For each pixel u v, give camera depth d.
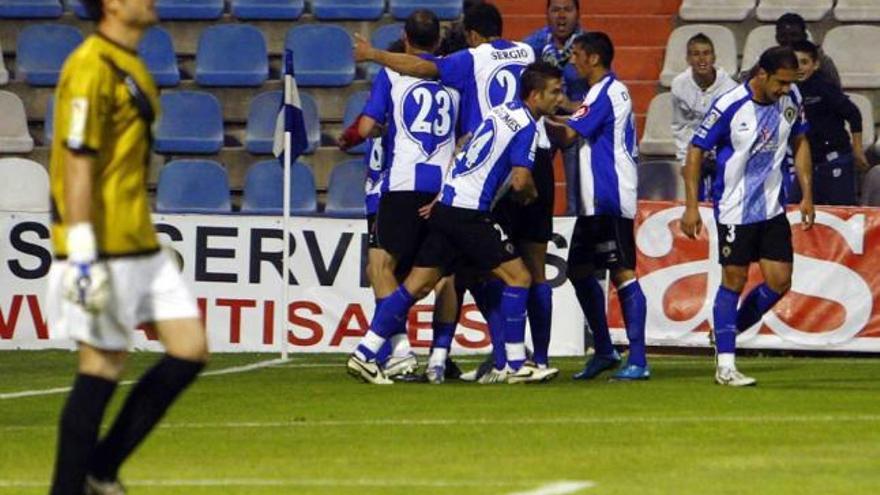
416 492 23.89
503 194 40.62
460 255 39.84
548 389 39.19
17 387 40.72
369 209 42.62
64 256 21.31
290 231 50.47
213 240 50.62
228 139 64.19
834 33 63.75
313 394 38.12
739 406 35.28
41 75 64.88
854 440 29.66
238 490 24.25
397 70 40.16
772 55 39.09
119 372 21.94
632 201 41.81
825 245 49.72
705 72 54.91
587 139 41.81
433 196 40.78
